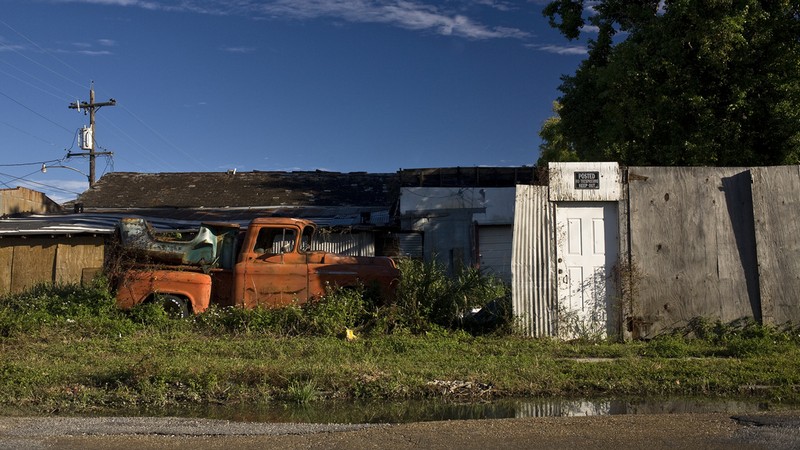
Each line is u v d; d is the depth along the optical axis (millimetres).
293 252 12961
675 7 16234
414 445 5820
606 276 11703
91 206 29219
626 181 11812
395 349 10539
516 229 11781
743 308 11609
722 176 11844
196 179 32406
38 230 18422
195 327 11969
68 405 7758
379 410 7684
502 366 9312
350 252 20906
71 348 10414
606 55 19312
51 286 15492
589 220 11820
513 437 6039
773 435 5957
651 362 9516
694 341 11219
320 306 12039
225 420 7016
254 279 12789
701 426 6348
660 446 5727
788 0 16141
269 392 8242
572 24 19469
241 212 27891
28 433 6301
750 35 16391
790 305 11578
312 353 10125
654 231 11727
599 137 18688
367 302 12391
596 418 6750
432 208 21016
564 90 19984
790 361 9477
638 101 16984
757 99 16547
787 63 16203
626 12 19047
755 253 11680
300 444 5898
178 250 13078
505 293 12430
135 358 9695
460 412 7566
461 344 10953
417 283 12375
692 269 11672
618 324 11555
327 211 27891
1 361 9141
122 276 12812
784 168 11781
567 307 11656
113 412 7570
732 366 9234
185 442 6016
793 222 11703
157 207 29016
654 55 16844
